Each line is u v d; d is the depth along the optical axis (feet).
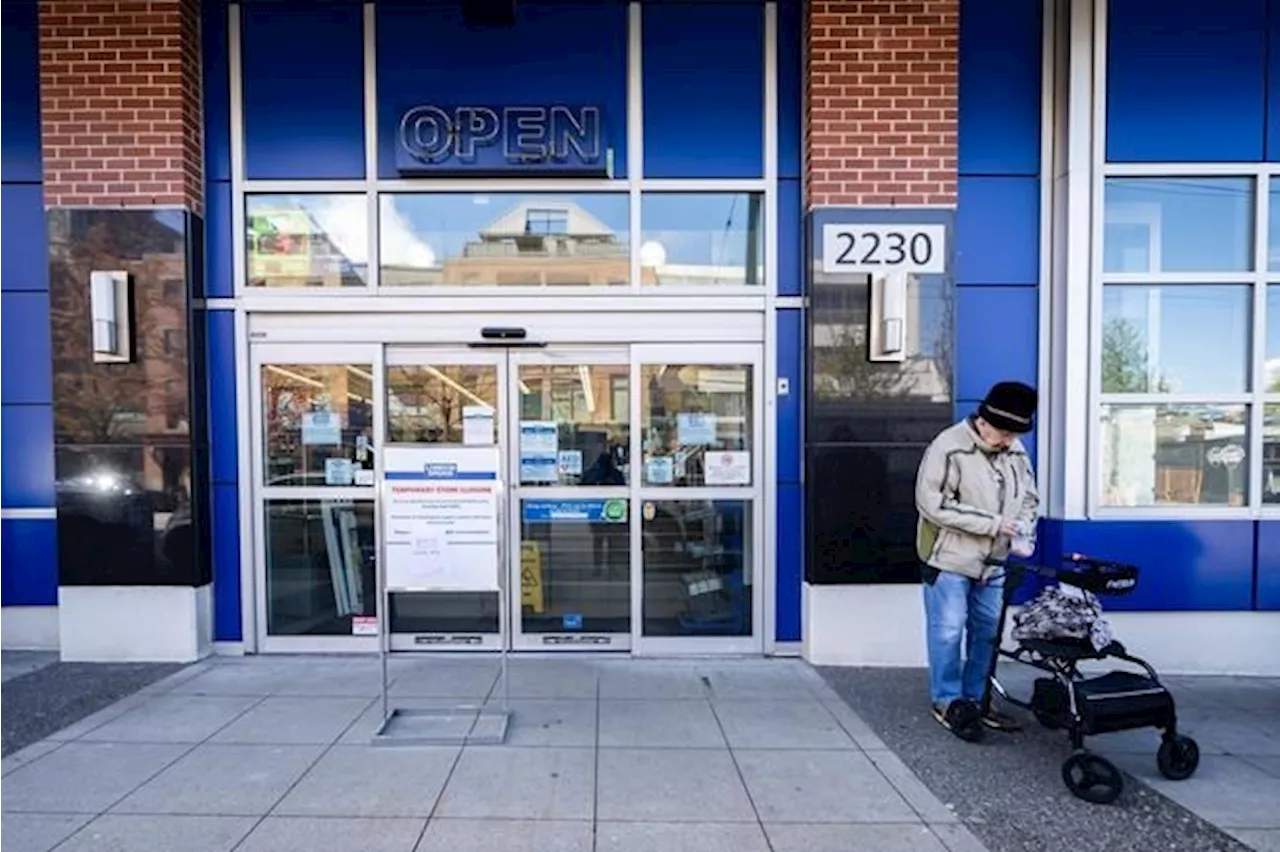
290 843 10.80
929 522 15.10
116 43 18.21
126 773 12.85
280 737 14.28
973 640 15.24
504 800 11.99
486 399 19.40
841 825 11.38
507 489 19.39
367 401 19.36
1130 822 11.55
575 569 19.57
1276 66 18.76
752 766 13.21
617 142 19.20
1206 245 19.02
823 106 18.19
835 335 18.22
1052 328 19.17
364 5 19.03
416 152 18.75
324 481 19.49
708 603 19.45
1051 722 13.79
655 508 19.42
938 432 18.28
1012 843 10.98
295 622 19.56
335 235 19.31
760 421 19.26
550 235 19.35
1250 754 13.92
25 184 19.53
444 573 14.40
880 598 18.34
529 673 17.95
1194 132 18.76
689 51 19.17
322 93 19.13
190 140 18.60
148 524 18.43
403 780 12.61
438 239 19.33
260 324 19.27
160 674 17.70
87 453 18.39
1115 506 18.85
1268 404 18.90
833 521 18.28
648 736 14.39
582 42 19.11
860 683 17.29
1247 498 18.85
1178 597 18.45
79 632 18.48
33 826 11.23
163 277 18.30
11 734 14.42
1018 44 19.20
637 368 19.29
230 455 19.22
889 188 18.26
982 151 19.25
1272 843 11.00
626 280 19.33
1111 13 18.66
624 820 11.44
